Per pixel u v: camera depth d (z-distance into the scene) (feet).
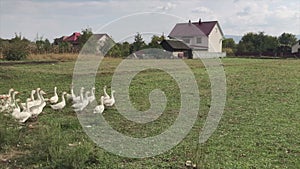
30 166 19.80
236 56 171.22
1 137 22.70
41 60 88.28
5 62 79.92
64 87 52.31
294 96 47.14
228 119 33.04
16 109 29.81
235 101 43.24
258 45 205.67
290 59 143.54
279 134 27.45
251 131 28.40
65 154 19.56
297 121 32.14
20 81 58.03
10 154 21.75
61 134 23.90
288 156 22.15
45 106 37.52
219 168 19.80
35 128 27.91
